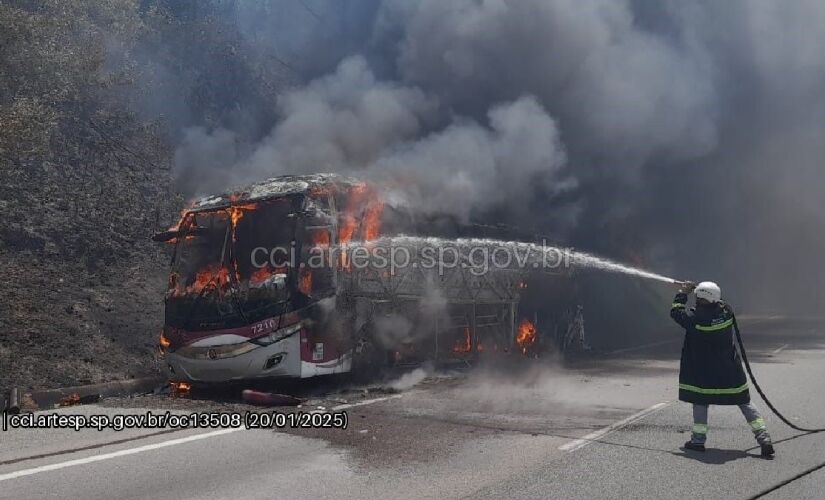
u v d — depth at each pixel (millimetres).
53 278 11375
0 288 10531
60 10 12852
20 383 8461
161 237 9383
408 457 5602
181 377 8828
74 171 13828
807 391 9156
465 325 11539
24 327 9797
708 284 5789
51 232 12297
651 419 7180
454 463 5414
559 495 4617
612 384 9898
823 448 5910
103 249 12695
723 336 5719
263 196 8891
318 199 9031
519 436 6363
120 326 10836
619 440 6199
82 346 9891
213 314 8672
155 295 12250
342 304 9039
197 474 5113
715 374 5691
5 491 4699
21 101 10828
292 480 4961
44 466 5328
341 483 4887
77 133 14391
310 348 8602
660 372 11539
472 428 6707
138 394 9172
